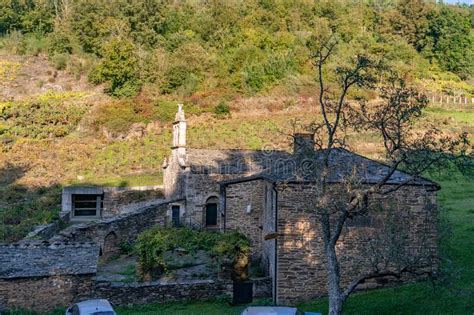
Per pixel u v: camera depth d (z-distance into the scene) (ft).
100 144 178.19
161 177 145.59
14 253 64.13
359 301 57.36
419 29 294.66
